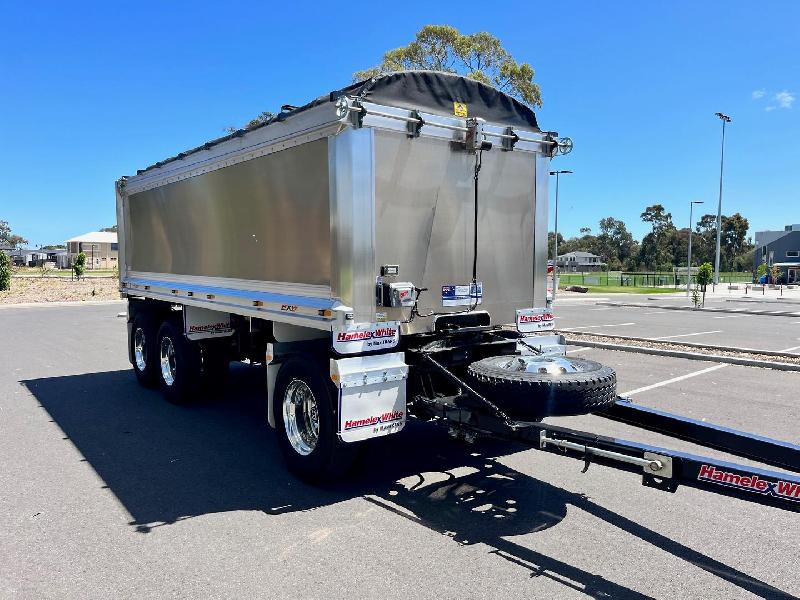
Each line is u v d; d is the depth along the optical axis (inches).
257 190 223.6
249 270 233.8
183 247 294.2
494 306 215.3
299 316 196.7
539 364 172.4
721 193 1946.4
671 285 2380.7
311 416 196.1
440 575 136.0
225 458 221.3
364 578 134.6
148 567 140.3
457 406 178.9
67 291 1240.8
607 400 163.5
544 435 154.7
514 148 215.3
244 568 139.6
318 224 188.5
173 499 182.2
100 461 217.8
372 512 172.1
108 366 421.7
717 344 514.0
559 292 1656.0
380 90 179.0
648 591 129.6
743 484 120.6
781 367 382.0
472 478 199.8
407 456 223.0
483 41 1003.9
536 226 226.5
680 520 167.0
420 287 192.5
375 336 177.9
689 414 271.0
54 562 143.1
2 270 1242.0
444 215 197.6
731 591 129.7
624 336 558.6
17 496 184.7
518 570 138.4
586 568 139.6
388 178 181.9
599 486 192.9
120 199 371.6
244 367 410.9
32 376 385.1
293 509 174.2
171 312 320.5
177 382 300.0
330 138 179.2
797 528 162.1
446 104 196.4
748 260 3969.0
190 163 277.4
